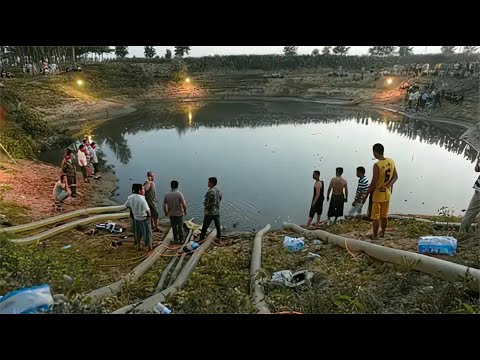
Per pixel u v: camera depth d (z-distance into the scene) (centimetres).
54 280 561
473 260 554
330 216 1021
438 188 1396
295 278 618
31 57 4728
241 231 1059
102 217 1054
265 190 1397
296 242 795
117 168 1742
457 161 1808
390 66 5738
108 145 2286
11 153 1627
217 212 908
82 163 1451
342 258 675
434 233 749
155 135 2636
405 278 532
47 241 883
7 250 656
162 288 654
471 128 2597
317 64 6331
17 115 2083
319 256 713
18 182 1309
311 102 4738
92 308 389
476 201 700
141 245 872
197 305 471
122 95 4512
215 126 3030
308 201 1282
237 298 494
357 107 4188
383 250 631
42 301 425
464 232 704
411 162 1789
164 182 1520
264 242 872
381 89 4628
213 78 5834
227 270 694
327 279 595
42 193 1266
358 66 6231
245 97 5209
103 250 841
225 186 1447
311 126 2992
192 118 3475
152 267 757
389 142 2292
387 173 690
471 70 3650
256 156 1956
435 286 478
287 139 2433
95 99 3947
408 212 1176
